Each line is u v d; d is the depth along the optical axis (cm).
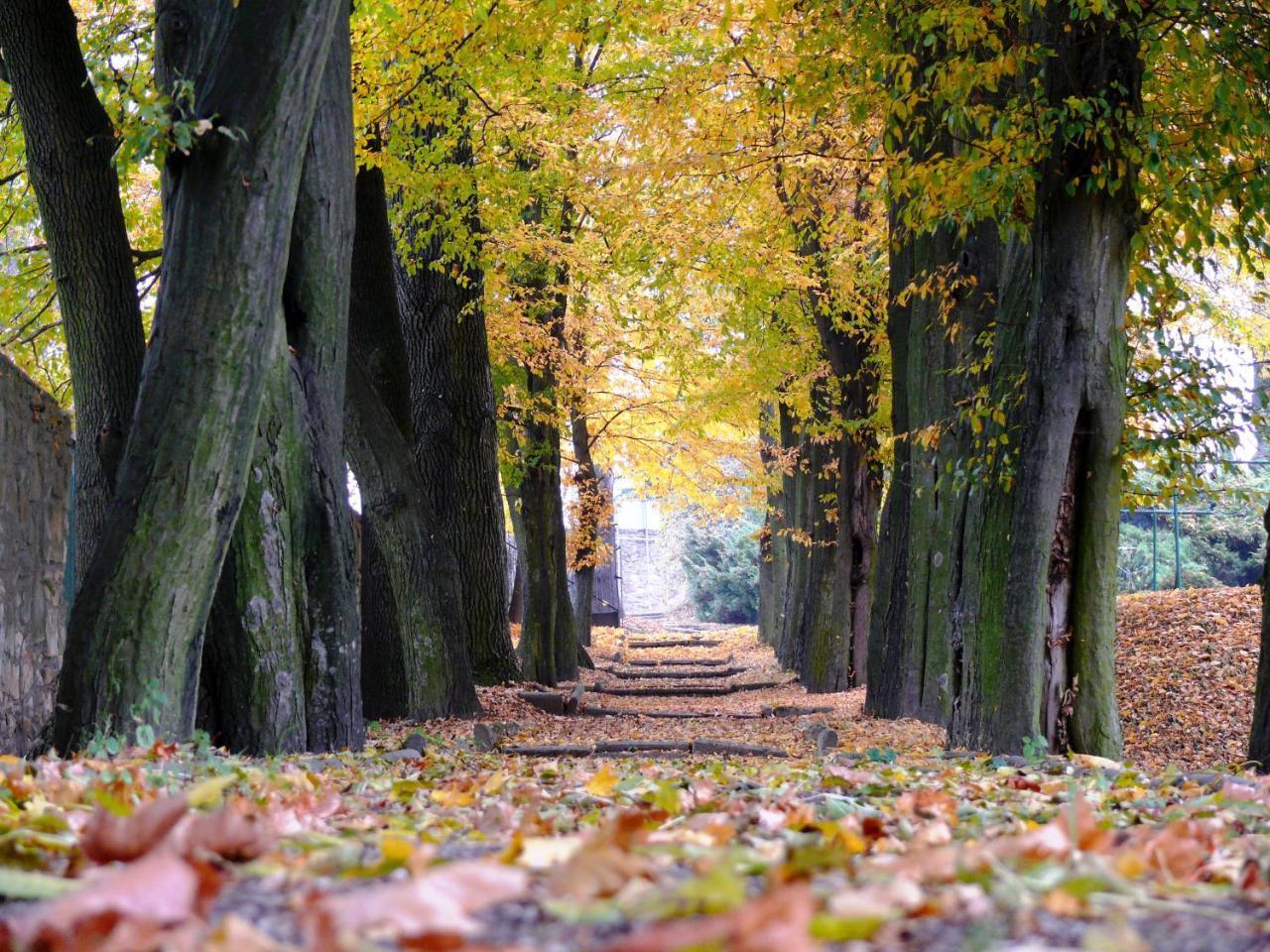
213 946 119
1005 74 1017
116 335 771
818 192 1636
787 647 2633
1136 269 990
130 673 582
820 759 828
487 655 1739
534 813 296
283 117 619
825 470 2083
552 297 2034
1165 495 1045
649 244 1630
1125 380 894
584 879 160
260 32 614
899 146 1291
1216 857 251
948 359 1365
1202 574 3419
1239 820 391
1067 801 420
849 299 1836
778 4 1138
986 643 976
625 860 166
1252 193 873
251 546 754
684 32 1535
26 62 742
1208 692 1363
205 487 607
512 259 1783
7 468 838
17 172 1240
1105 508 891
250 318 619
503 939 138
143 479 599
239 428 621
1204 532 3503
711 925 113
